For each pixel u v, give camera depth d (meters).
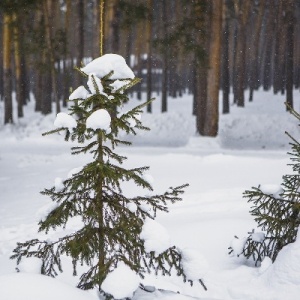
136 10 22.94
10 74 30.23
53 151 22.17
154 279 5.81
